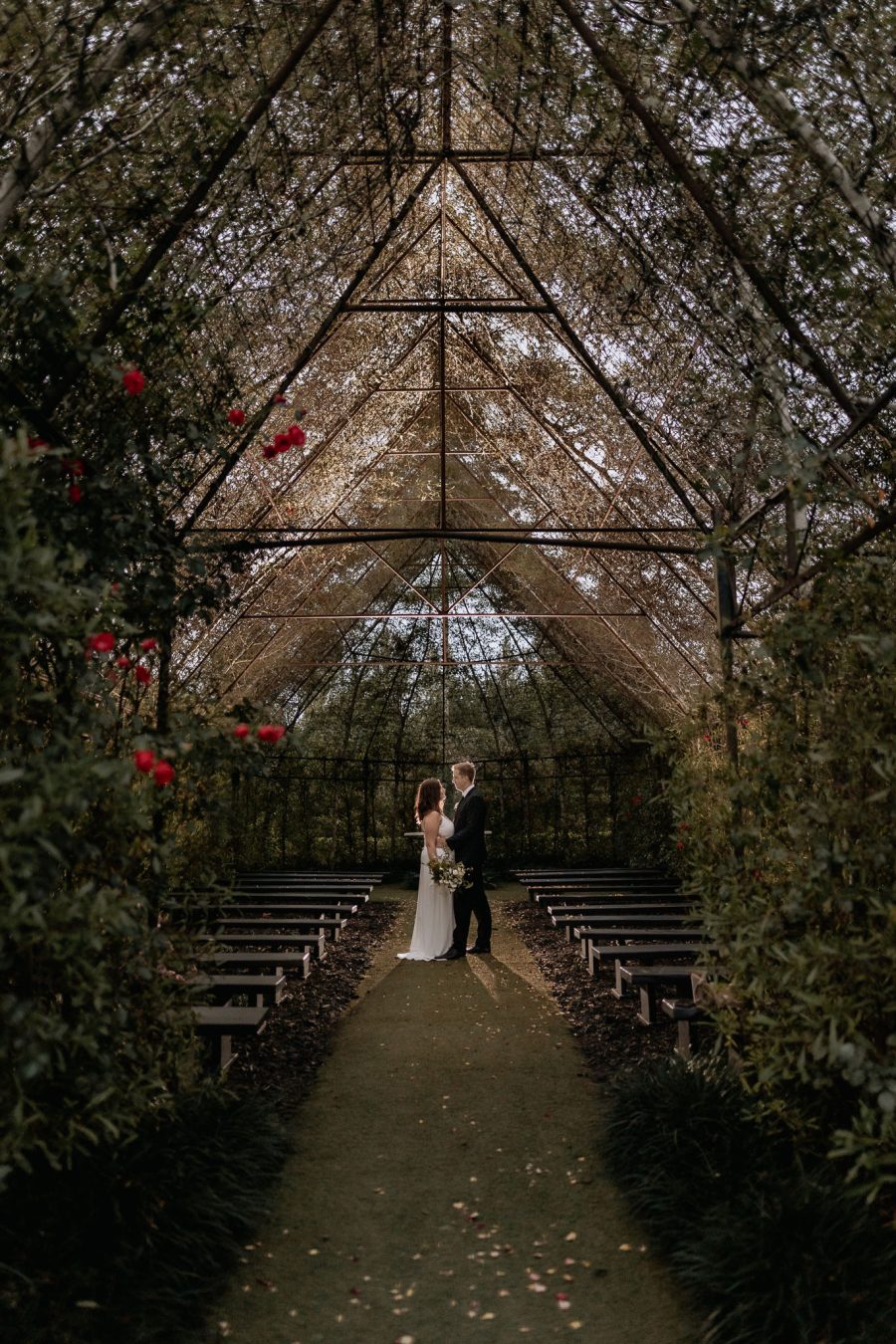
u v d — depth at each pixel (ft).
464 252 21.70
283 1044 19.89
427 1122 15.64
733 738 14.25
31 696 8.70
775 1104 11.32
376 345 23.24
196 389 13.52
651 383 18.31
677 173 12.95
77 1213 10.10
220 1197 11.76
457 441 28.84
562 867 48.70
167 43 11.37
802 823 10.89
